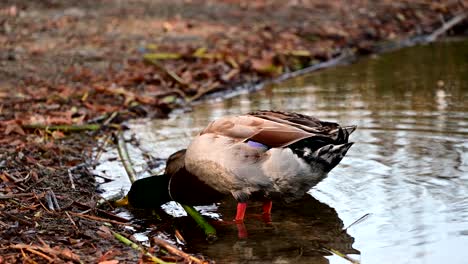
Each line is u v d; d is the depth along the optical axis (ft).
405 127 39.09
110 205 31.53
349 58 58.85
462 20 67.72
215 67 53.57
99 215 30.22
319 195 31.73
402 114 41.50
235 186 29.01
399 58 57.77
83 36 61.26
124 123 43.14
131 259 25.77
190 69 53.16
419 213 29.27
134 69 52.65
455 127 38.70
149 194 31.24
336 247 27.32
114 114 43.55
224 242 28.32
